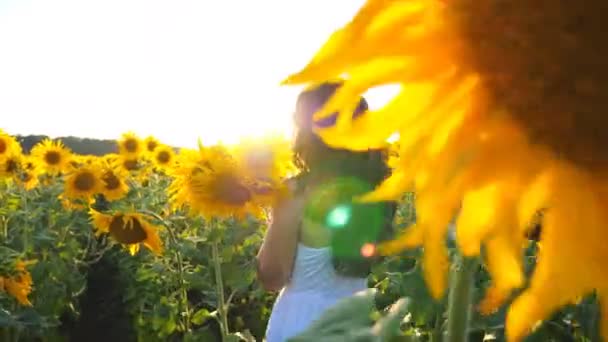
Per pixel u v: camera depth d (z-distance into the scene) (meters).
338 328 1.06
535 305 0.84
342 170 3.00
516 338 0.83
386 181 0.86
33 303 7.31
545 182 0.85
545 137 0.83
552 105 0.81
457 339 1.99
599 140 0.81
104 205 9.86
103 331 8.02
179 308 7.16
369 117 0.85
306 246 3.18
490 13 0.81
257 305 7.43
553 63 0.80
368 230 3.03
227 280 6.57
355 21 0.83
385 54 0.83
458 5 0.82
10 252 6.67
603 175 0.83
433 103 0.85
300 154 3.12
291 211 3.22
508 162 0.84
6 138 9.19
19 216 8.67
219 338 7.27
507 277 0.85
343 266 3.11
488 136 0.85
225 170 4.09
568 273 0.83
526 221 0.85
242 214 4.10
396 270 4.89
